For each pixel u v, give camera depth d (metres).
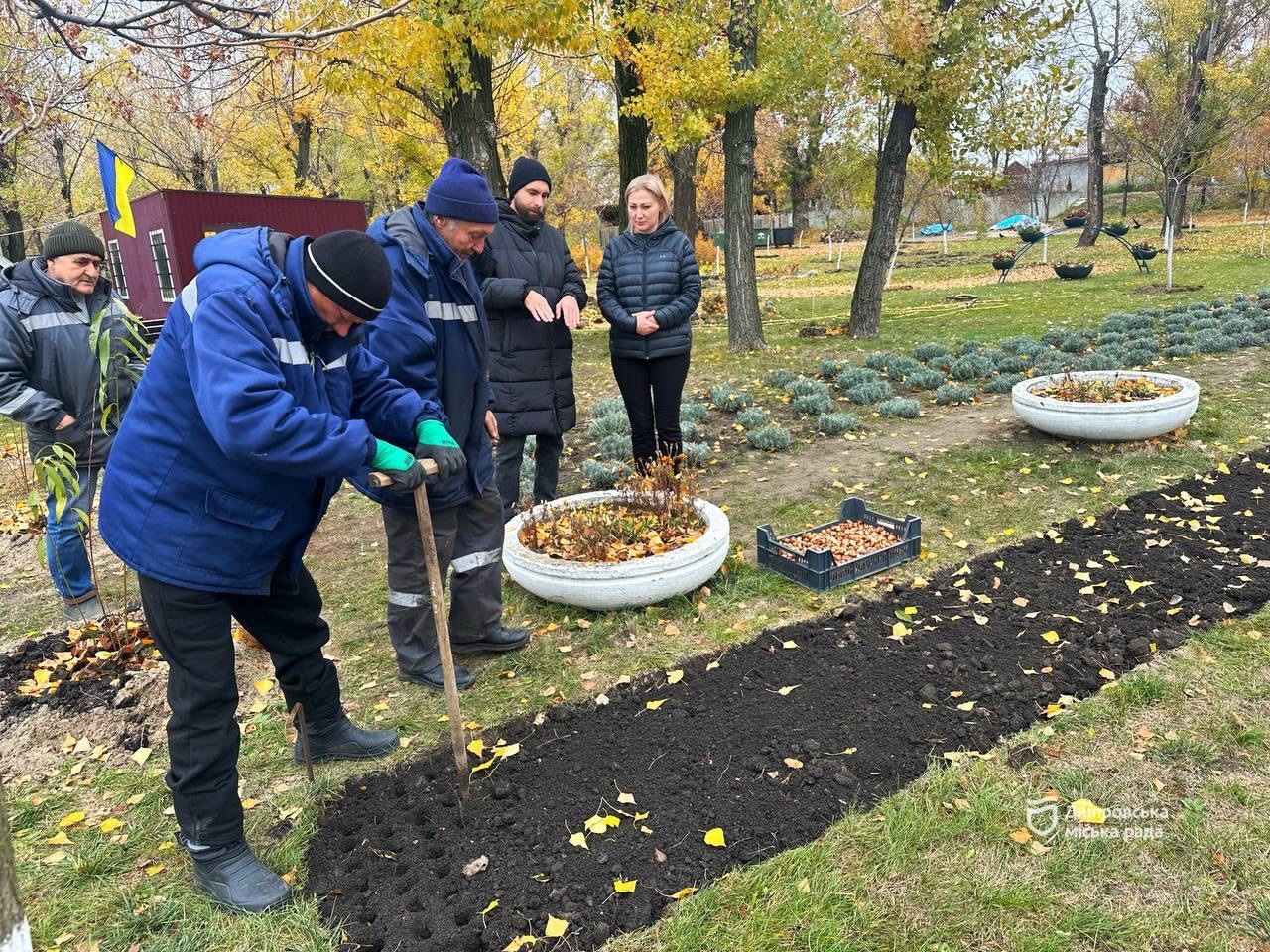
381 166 20.02
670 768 2.96
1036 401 6.18
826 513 5.37
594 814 2.74
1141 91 22.92
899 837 2.54
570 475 6.55
